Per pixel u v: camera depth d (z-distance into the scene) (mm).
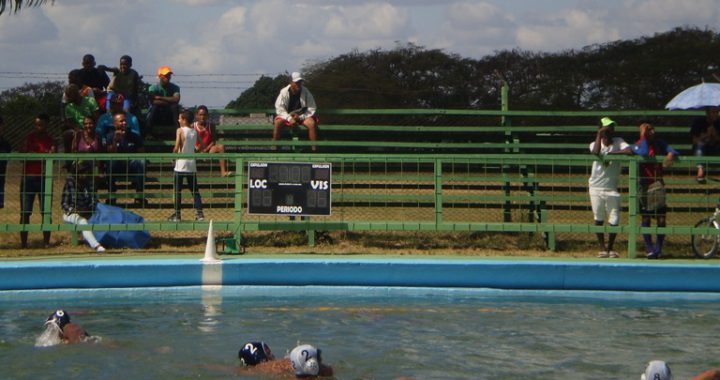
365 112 20750
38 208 20406
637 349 11914
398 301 15117
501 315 14023
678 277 15867
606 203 17203
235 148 21000
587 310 14477
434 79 43156
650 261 16625
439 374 10734
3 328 12875
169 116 20656
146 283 15781
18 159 16844
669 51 47719
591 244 18828
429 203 19703
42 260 16297
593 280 15953
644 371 10297
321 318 13703
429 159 17125
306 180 17047
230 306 14570
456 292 15883
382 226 17031
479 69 44000
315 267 16031
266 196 17016
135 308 14383
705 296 15672
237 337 12438
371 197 18906
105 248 17812
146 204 18812
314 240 18562
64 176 17594
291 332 12766
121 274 15719
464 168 20828
